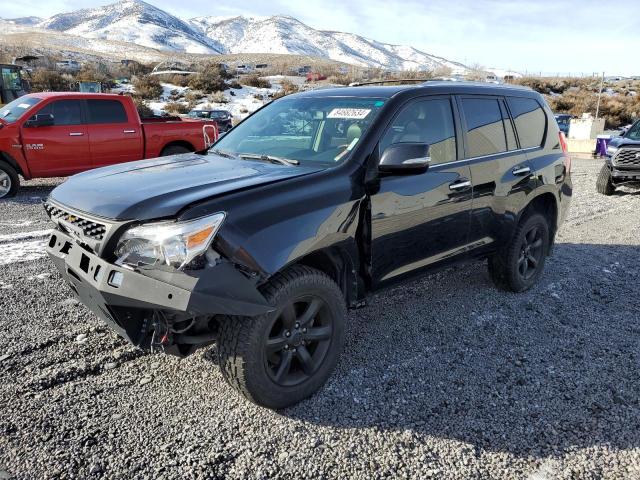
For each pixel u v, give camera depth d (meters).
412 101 3.74
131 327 2.82
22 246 6.09
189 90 51.62
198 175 3.21
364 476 2.56
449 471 2.61
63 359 3.51
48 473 2.50
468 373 3.52
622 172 10.70
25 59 55.34
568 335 4.12
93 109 10.15
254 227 2.76
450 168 3.86
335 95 4.07
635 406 3.17
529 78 70.06
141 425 2.88
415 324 4.24
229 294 2.64
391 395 3.23
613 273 5.68
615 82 74.81
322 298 3.10
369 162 3.37
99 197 2.93
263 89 56.97
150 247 2.62
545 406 3.16
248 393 2.89
